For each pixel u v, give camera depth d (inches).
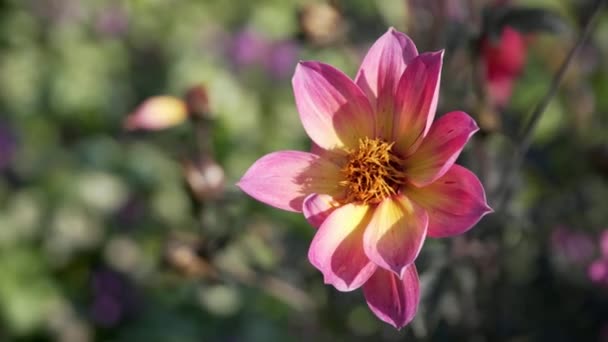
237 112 36.1
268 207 28.8
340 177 21.2
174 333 36.2
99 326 37.8
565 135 31.2
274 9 47.0
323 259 20.0
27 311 38.4
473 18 25.1
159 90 44.4
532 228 25.5
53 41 47.3
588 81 34.9
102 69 45.9
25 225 39.8
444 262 22.6
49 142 43.4
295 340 34.1
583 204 27.3
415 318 22.1
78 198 39.3
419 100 20.6
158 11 47.6
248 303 34.3
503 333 26.9
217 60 42.9
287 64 42.0
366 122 21.2
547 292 27.7
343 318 27.3
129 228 38.5
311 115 21.2
